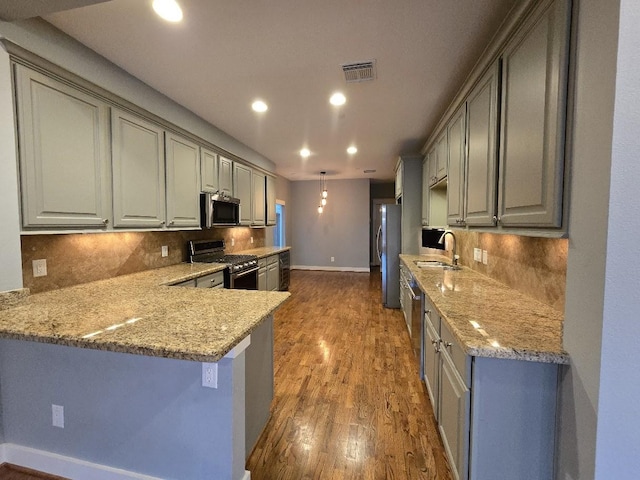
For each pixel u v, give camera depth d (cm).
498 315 158
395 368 284
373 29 182
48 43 172
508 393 122
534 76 127
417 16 170
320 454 178
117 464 150
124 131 229
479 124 191
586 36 99
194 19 172
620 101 89
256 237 584
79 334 128
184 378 139
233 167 418
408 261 379
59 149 181
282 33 186
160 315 154
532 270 192
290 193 851
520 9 134
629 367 94
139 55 208
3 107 154
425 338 249
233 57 212
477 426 125
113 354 147
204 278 302
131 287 222
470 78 202
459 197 238
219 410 136
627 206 91
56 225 181
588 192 100
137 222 243
